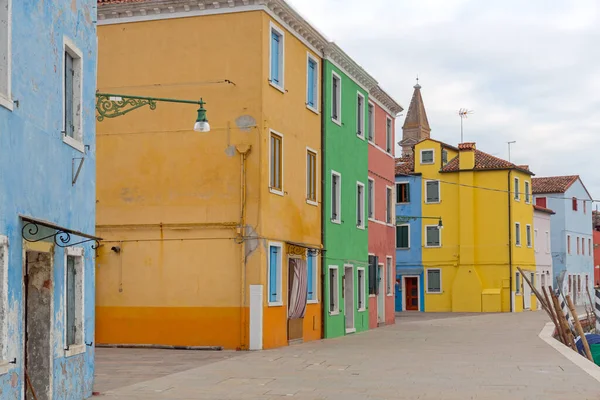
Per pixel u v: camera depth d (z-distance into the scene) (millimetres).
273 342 24828
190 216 24547
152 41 25281
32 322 12547
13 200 11188
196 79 24875
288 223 26312
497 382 16562
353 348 24797
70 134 13969
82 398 14039
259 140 24297
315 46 29328
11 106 11086
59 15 13078
